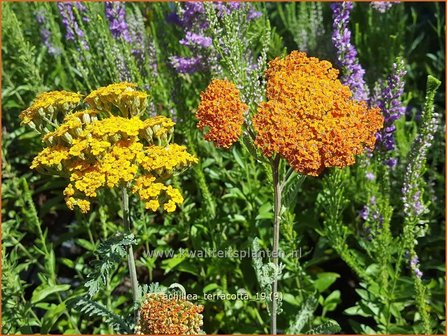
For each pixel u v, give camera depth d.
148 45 0.63
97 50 0.62
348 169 0.60
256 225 0.59
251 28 0.61
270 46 0.64
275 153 0.41
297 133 0.39
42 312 0.64
